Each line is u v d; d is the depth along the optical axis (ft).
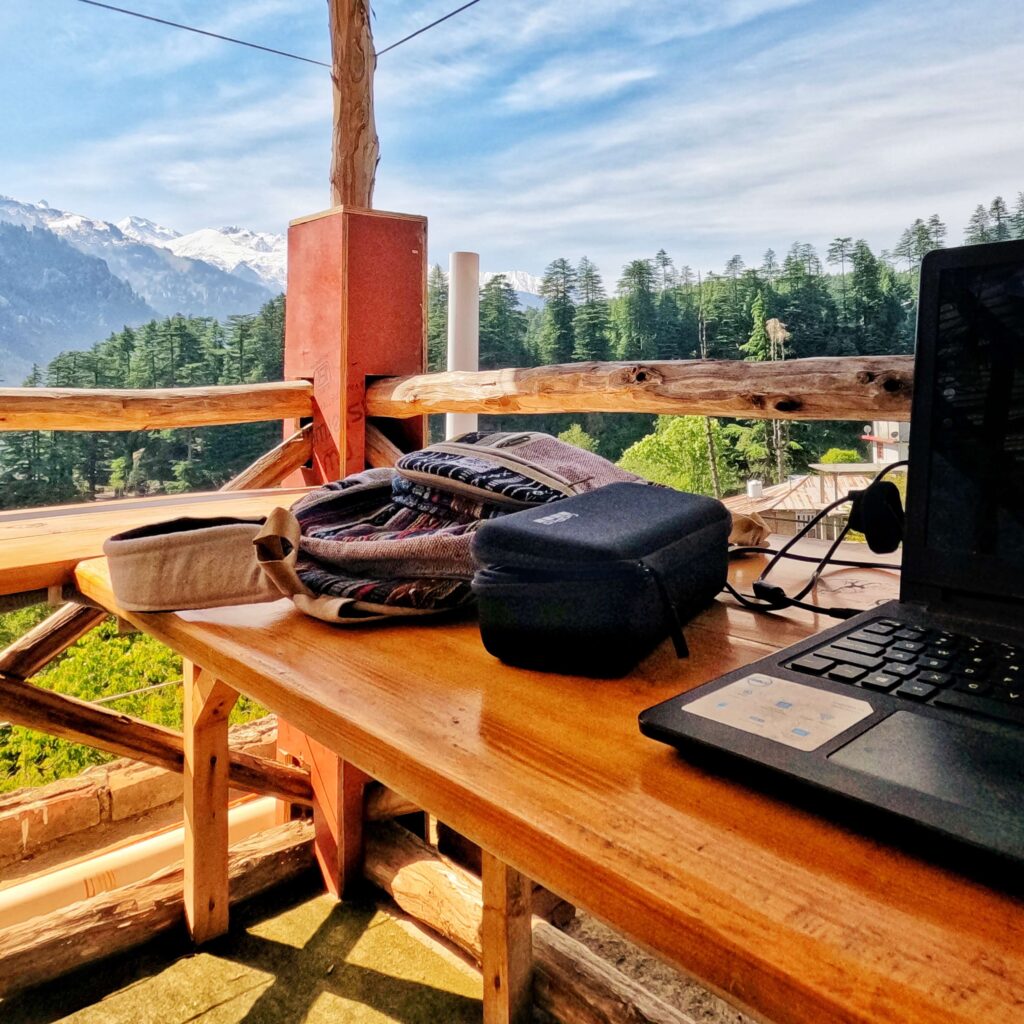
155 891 6.93
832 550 2.96
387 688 1.86
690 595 2.26
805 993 0.89
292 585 2.41
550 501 2.57
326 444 6.83
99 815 9.74
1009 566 1.88
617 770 1.42
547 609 1.89
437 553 2.43
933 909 1.01
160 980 6.31
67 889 7.32
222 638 2.27
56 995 6.14
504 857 1.29
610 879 1.11
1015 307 1.85
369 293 6.63
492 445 3.04
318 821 7.41
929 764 1.26
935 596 2.00
